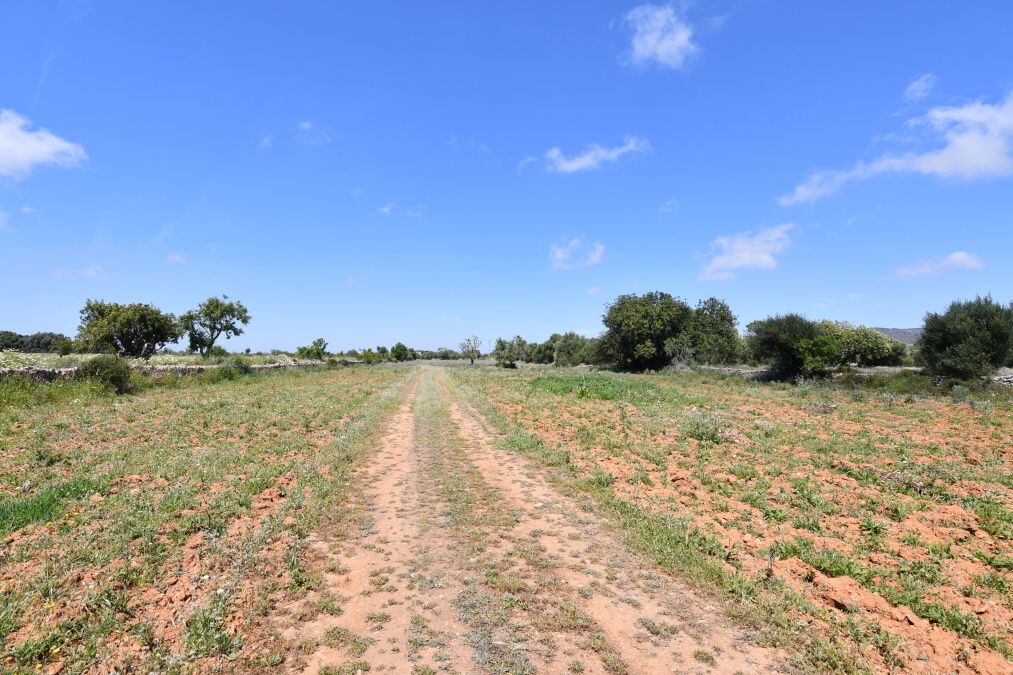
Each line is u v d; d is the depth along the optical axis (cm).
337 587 637
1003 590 626
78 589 596
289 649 508
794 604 594
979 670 481
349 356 11394
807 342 3525
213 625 530
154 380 2919
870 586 634
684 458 1294
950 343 2906
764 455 1307
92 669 467
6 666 463
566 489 1052
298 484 1032
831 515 890
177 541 729
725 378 4025
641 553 743
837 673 479
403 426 1870
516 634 539
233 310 7225
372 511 919
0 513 797
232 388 2989
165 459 1186
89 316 5756
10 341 7719
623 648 518
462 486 1069
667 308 6009
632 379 4019
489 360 15112
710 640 534
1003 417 1847
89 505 863
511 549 754
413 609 588
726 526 838
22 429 1500
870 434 1577
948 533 800
